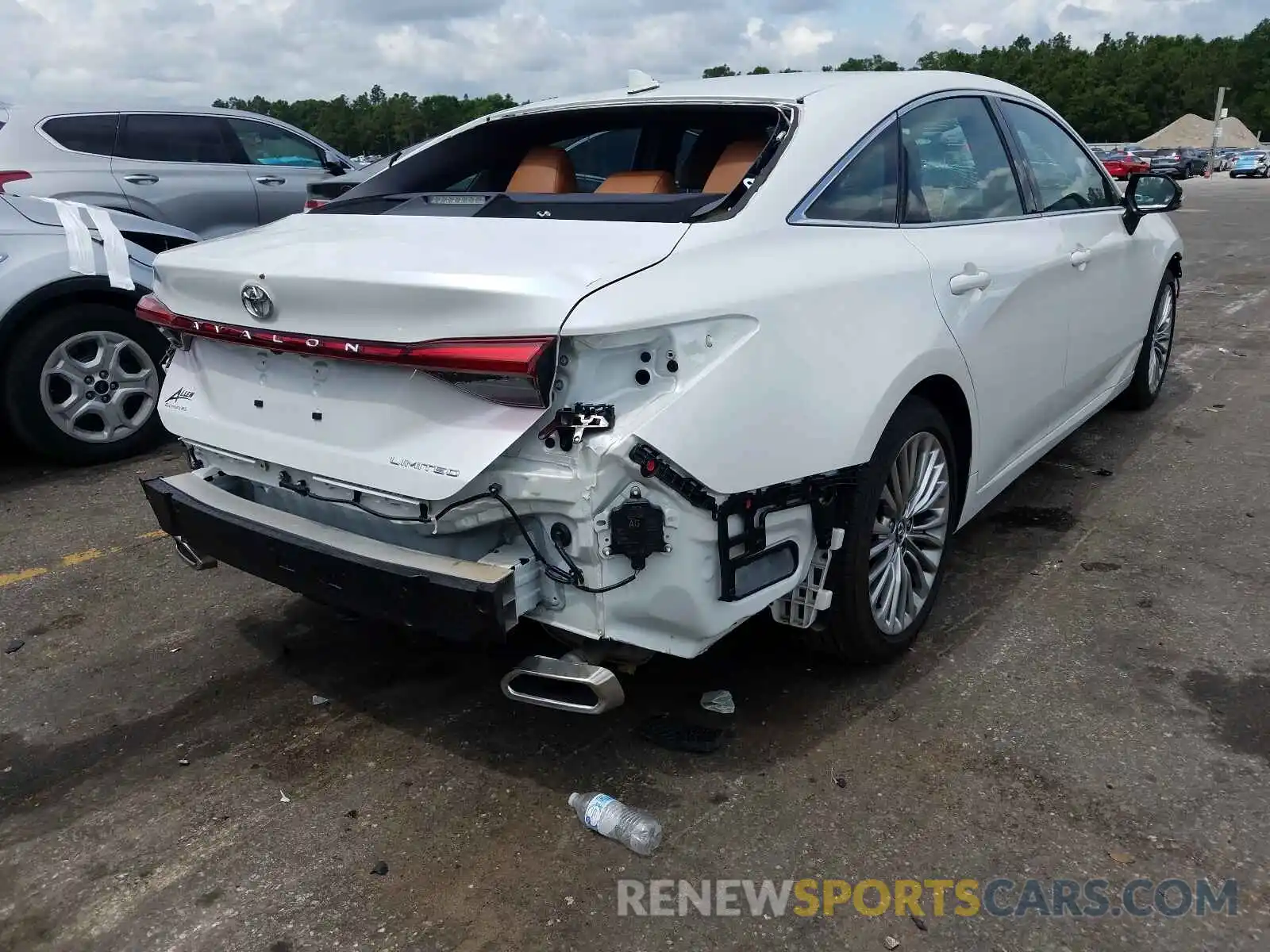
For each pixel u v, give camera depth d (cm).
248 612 371
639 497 219
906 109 320
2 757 287
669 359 220
